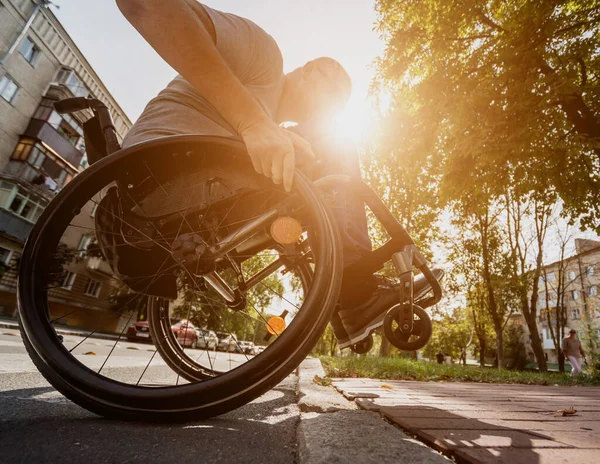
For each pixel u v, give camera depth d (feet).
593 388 16.75
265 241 4.83
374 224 47.52
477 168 24.84
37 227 3.87
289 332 3.18
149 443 2.60
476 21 26.99
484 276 60.34
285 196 4.16
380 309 5.27
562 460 2.64
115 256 4.40
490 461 2.50
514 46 21.80
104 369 7.86
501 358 55.26
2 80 56.39
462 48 27.81
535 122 20.45
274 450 2.73
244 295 5.17
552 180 21.84
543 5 20.35
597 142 19.52
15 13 56.85
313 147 5.19
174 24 3.34
